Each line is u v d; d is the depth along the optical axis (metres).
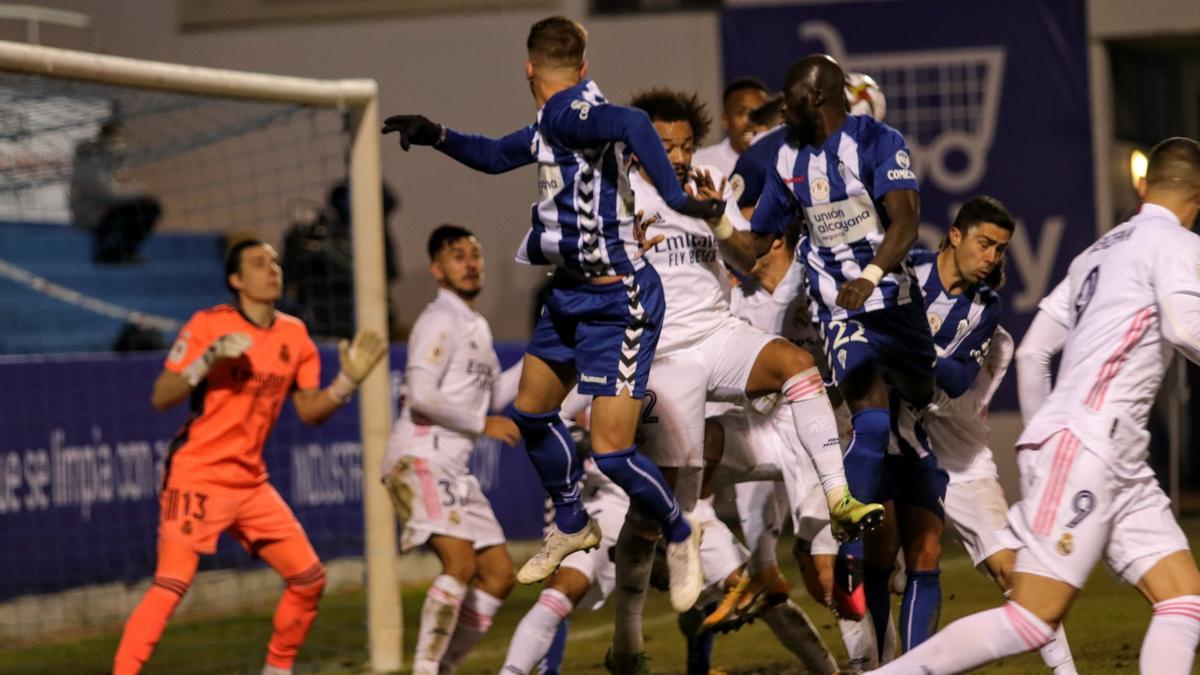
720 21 49.34
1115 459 15.98
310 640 30.31
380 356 24.47
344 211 41.75
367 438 27.22
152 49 53.44
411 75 52.00
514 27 51.34
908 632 20.08
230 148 49.41
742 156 21.03
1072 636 25.92
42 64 23.94
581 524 17.94
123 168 42.22
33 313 40.31
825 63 18.30
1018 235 47.41
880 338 18.52
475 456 37.84
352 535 36.34
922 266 20.28
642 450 19.30
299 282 40.47
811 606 31.16
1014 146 47.38
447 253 24.39
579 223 16.55
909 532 20.44
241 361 23.36
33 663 28.14
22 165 38.06
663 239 17.91
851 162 18.12
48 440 30.70
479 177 51.03
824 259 18.72
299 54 52.56
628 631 20.31
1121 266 16.41
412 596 35.94
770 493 21.94
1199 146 16.91
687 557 18.22
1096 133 47.06
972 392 20.92
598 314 16.94
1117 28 46.84
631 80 50.12
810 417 18.19
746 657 25.95
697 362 19.02
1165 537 16.30
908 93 47.91
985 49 47.41
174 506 23.17
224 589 34.09
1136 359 16.16
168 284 44.03
